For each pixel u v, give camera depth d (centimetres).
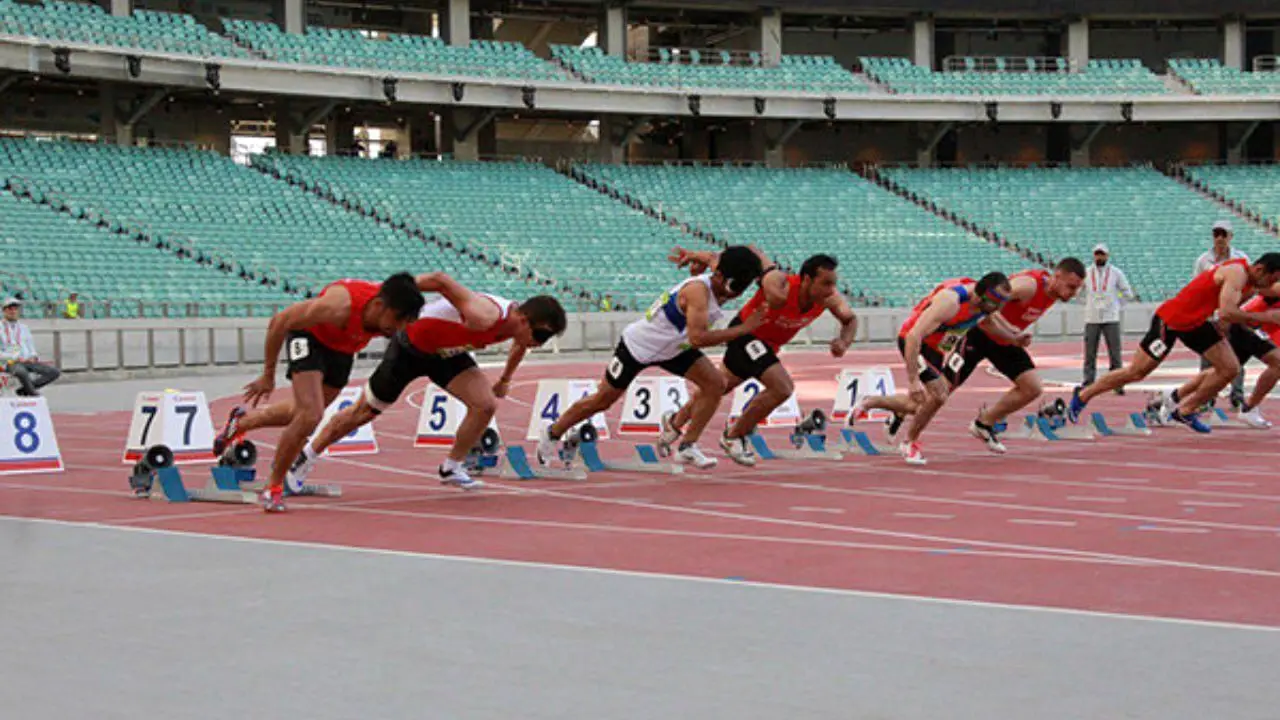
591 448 1310
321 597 671
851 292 4500
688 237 4625
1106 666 527
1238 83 5391
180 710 472
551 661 541
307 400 981
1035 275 1359
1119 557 788
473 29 5319
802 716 462
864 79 5316
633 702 481
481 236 4319
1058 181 5309
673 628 599
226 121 4803
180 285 3478
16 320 2028
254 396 1001
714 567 757
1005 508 1017
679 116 5272
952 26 5662
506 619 619
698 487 1166
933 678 511
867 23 5694
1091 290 2233
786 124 5400
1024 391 1409
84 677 516
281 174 4338
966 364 1402
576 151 5434
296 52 4416
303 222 4022
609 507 1032
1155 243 4953
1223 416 1755
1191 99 5238
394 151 5188
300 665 535
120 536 877
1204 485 1160
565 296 4116
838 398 1930
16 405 1289
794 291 1218
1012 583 704
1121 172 5394
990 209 5106
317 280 3772
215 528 915
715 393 1230
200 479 1224
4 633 592
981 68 5684
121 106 4372
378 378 1084
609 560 782
